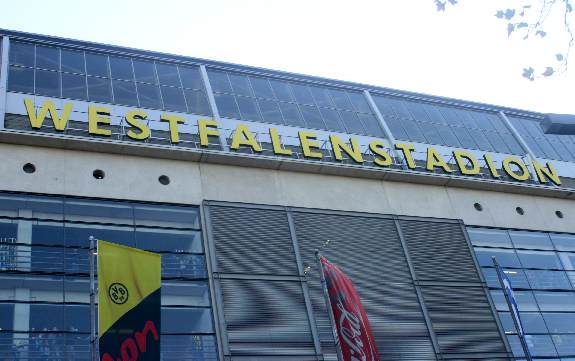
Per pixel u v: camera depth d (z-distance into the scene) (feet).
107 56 107.55
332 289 63.10
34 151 83.71
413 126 122.72
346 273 87.15
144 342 53.21
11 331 67.26
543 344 92.27
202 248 83.05
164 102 102.78
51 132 86.79
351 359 59.16
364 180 102.37
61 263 74.69
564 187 120.98
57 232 77.36
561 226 112.88
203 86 110.11
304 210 92.99
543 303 98.22
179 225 84.84
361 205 98.02
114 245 56.44
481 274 96.17
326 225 92.48
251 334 76.07
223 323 75.77
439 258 95.45
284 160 96.78
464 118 132.57
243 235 85.92
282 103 114.21
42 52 102.17
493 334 89.04
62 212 79.46
